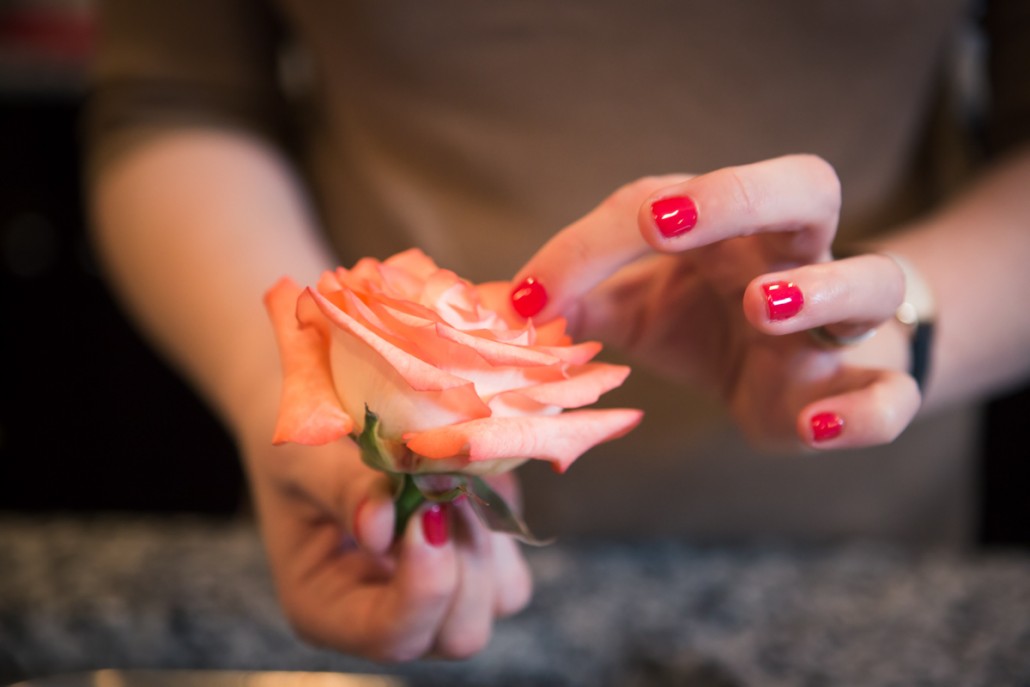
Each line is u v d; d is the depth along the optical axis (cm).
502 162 61
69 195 141
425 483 35
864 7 57
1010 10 60
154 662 47
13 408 145
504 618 47
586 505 67
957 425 69
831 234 37
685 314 44
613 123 60
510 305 37
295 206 57
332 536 42
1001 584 55
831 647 48
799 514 67
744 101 59
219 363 49
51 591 52
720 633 49
